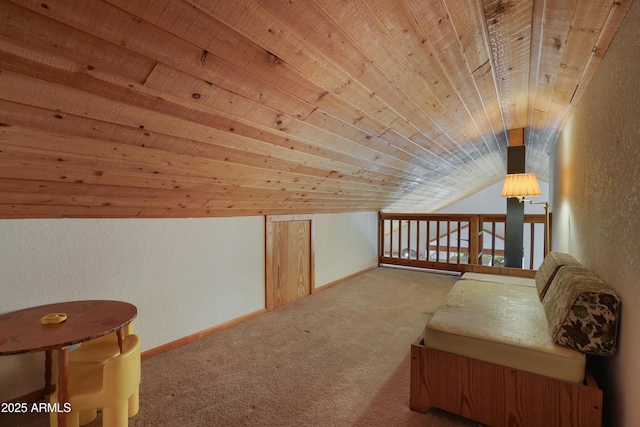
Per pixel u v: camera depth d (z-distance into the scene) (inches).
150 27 36.1
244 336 98.5
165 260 88.7
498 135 136.7
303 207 132.0
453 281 167.0
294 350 88.7
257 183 89.4
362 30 47.9
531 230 161.2
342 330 103.0
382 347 90.4
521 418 54.9
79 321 56.9
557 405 52.4
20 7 29.8
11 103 37.8
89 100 41.8
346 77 58.6
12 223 62.2
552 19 48.5
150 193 71.5
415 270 193.9
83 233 72.2
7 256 61.9
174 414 61.3
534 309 73.4
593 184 66.1
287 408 63.4
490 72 73.3
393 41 52.6
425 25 50.6
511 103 96.5
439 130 103.3
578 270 66.9
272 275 124.6
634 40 41.2
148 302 84.8
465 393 59.4
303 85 56.3
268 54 46.4
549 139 134.4
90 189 61.0
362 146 93.0
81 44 34.9
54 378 67.5
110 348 65.1
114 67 38.9
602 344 50.7
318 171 98.9
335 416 61.2
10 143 43.0
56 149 47.3
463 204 339.3
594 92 63.6
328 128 74.9
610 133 53.1
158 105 47.4
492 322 65.1
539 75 71.9
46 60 34.9
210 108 52.4
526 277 117.6
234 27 40.0
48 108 40.4
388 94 69.6
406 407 64.2
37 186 54.2
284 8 39.9
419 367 63.1
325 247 156.8
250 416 61.0
